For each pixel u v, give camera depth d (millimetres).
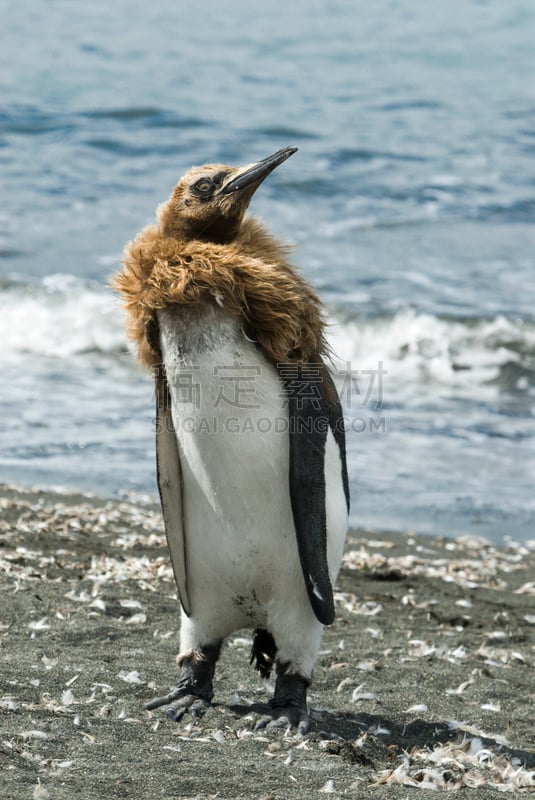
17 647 17109
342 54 125438
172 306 13812
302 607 14664
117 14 147250
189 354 13695
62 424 39094
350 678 18031
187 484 14312
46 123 91188
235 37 134375
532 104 102250
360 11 151625
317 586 13859
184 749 13391
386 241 66188
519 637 21828
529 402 45281
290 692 14945
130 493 31672
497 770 14078
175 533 14625
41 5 151125
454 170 80625
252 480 13859
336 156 83062
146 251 14438
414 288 57500
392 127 92812
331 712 16125
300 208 72438
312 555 13852
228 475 13852
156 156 83375
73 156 83000
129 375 46719
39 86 104750
